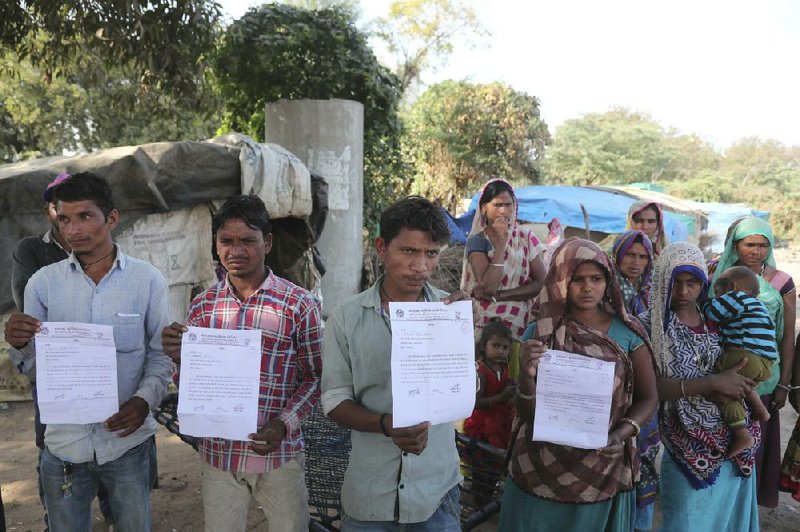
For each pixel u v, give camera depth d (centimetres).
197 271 611
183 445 491
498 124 2022
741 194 4019
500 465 327
